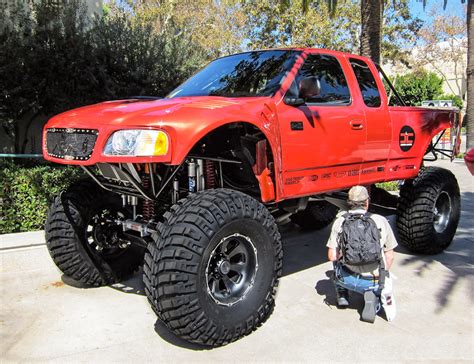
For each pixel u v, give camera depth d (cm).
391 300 405
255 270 371
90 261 469
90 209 465
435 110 598
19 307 436
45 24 881
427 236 567
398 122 535
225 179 429
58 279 509
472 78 1095
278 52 465
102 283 487
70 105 902
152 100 432
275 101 405
